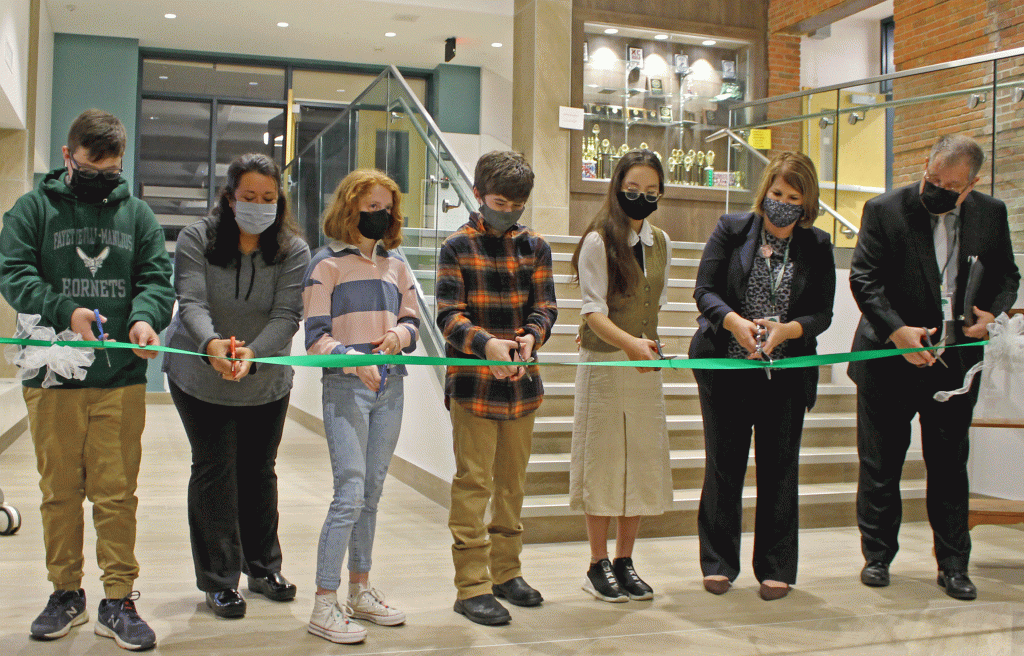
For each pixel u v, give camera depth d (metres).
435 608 2.56
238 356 2.28
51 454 2.21
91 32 9.53
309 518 3.85
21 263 2.16
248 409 2.54
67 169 2.28
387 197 2.40
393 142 5.46
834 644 2.30
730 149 6.57
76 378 2.16
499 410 2.45
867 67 9.30
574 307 4.52
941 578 2.87
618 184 2.68
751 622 2.47
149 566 2.98
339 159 6.80
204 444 2.43
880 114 5.24
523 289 2.56
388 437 2.43
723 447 2.76
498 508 2.62
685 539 3.51
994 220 2.88
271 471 2.67
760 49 7.68
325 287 2.36
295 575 2.92
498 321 2.50
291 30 9.48
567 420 3.85
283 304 2.51
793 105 5.91
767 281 2.74
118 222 2.28
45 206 2.23
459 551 2.48
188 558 3.10
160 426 7.25
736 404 2.75
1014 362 2.72
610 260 2.67
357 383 2.35
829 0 7.31
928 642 2.32
